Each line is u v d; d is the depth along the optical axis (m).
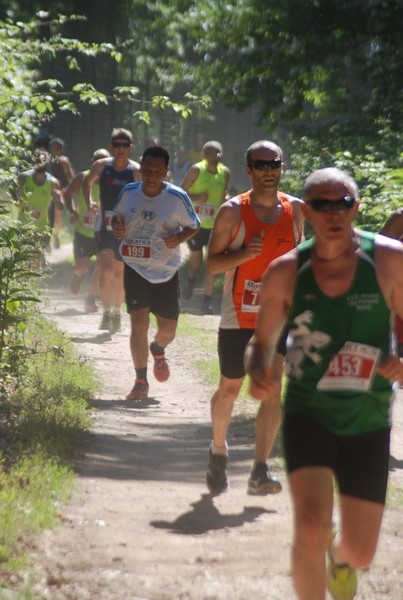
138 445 13.98
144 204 16.91
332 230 7.33
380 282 7.39
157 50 60.78
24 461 11.34
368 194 25.89
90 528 10.12
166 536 10.10
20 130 21.62
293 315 7.52
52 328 20.41
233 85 42.84
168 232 16.95
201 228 29.11
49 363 17.42
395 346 7.66
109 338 22.95
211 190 28.61
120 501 11.25
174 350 22.22
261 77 42.12
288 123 42.84
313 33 40.69
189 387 18.67
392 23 39.56
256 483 11.49
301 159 36.56
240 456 13.66
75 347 20.92
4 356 15.28
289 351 7.57
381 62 39.50
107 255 23.53
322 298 7.40
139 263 16.98
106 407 16.44
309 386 7.47
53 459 11.98
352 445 7.48
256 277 11.41
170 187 16.97
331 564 7.75
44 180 28.94
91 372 18.38
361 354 7.40
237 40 42.53
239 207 11.37
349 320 7.39
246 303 11.41
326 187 7.33
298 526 7.11
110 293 23.77
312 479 7.26
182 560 9.37
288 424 7.53
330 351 7.43
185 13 45.50
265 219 11.36
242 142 70.94
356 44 40.53
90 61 58.19
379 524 7.46
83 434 13.80
